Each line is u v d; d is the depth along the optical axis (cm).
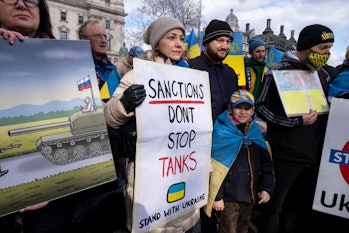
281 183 212
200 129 166
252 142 202
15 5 123
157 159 142
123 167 160
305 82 208
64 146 117
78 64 125
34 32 137
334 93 204
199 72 169
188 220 166
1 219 132
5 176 102
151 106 138
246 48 4219
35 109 111
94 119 127
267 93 214
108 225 197
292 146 204
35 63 113
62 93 119
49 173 112
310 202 223
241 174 194
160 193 145
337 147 187
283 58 223
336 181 190
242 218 210
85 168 122
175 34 163
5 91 104
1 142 102
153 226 143
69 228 169
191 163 161
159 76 144
